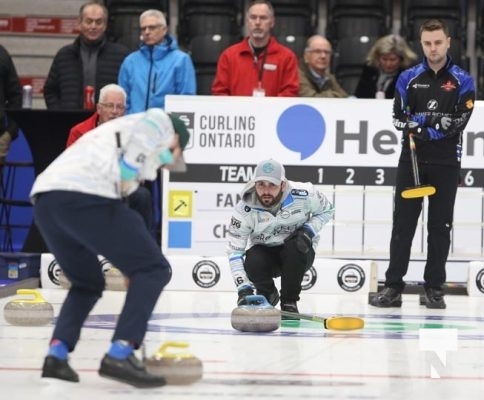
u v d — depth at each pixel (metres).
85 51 26.00
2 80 26.28
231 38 30.55
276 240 17.80
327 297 22.88
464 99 19.86
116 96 22.02
